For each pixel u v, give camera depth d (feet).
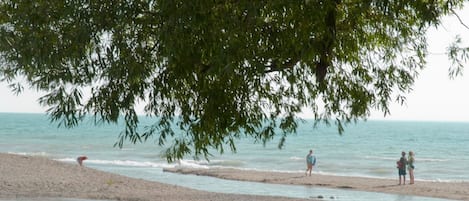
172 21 15.89
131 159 180.24
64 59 17.72
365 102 21.47
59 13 17.28
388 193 100.89
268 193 96.63
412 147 302.66
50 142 273.33
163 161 172.65
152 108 19.01
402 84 21.83
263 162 179.22
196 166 155.63
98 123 17.95
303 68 19.51
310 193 98.17
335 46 18.02
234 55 16.40
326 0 16.48
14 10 18.15
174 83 18.25
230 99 19.10
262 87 20.15
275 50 17.04
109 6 16.97
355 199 91.76
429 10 16.84
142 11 17.12
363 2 17.47
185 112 19.70
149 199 73.10
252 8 15.81
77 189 75.97
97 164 155.22
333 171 152.76
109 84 17.70
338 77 21.49
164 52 16.66
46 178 81.92
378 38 21.06
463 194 99.81
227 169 141.49
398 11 17.04
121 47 17.02
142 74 17.07
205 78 18.72
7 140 281.13
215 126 19.63
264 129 20.74
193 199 75.87
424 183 116.37
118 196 73.51
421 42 21.76
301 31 16.74
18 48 17.76
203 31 16.47
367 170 158.30
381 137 436.76
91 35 16.98
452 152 264.11
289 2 15.96
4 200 58.65
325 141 355.77
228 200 76.02
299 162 182.80
